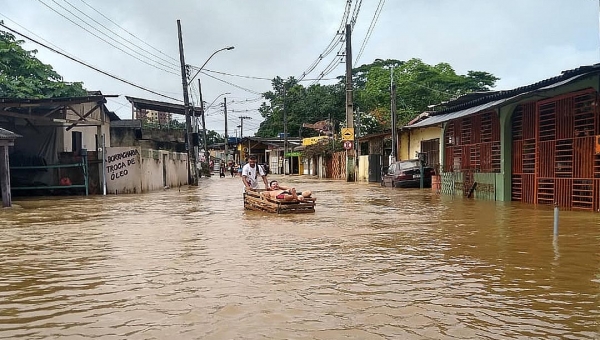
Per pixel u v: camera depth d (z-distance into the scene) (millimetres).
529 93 12594
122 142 35219
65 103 20047
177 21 30359
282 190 13203
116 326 4047
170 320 4164
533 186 14906
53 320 4234
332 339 3695
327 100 55250
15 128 23094
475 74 50875
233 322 4090
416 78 49531
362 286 5227
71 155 22156
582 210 12703
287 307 4488
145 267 6258
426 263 6348
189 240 8383
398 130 30531
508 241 8000
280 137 68062
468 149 18938
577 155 13117
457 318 4168
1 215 13289
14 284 5500
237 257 6820
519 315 4246
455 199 17234
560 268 5996
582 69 11344
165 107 35875
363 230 9422
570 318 4164
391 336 3754
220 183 34625
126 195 21438
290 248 7508
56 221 11641
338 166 42125
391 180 25953
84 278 5730
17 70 29141
